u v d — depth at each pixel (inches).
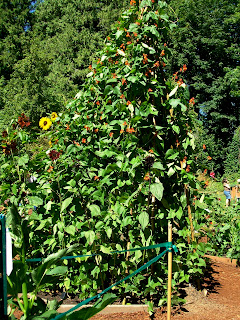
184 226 150.8
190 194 152.7
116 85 156.9
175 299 135.9
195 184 145.7
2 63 1217.4
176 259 143.3
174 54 1024.2
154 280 138.3
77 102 173.6
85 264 141.7
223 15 1114.7
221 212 237.8
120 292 138.8
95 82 166.4
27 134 159.0
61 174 154.1
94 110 161.0
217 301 148.0
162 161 144.3
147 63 142.1
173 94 147.3
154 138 144.0
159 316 131.3
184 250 152.3
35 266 152.6
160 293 144.8
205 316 132.0
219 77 1127.6
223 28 1122.7
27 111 666.2
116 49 161.8
